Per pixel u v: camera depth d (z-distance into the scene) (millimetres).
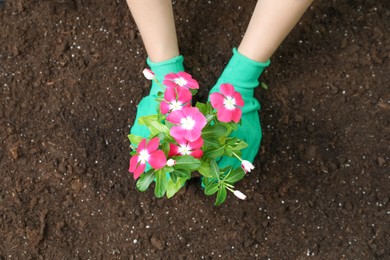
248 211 1412
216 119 1189
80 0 1479
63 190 1418
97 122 1440
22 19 1471
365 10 1472
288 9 1234
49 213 1409
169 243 1400
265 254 1401
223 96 1137
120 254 1398
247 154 1377
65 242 1400
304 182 1424
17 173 1421
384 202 1415
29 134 1436
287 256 1401
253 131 1377
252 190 1418
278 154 1433
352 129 1442
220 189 1194
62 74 1456
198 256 1397
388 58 1464
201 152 1158
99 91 1451
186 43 1465
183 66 1449
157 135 1168
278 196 1417
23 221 1401
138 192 1416
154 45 1322
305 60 1466
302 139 1439
